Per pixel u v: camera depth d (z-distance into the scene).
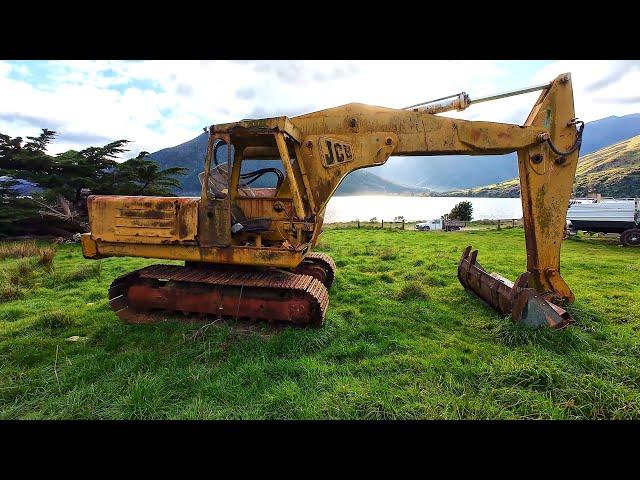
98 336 5.04
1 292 7.32
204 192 4.98
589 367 3.97
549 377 3.61
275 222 5.35
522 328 4.76
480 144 5.22
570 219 15.35
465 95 5.21
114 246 5.31
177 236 5.05
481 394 3.49
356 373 3.94
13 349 4.64
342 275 8.48
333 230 20.78
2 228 15.85
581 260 10.21
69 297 7.12
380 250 12.20
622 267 9.27
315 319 5.00
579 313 5.40
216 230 4.99
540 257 5.45
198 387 3.65
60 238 15.45
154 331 5.01
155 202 5.11
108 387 3.63
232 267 5.80
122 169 18.45
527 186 5.39
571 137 5.25
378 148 5.30
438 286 7.55
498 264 9.95
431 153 5.38
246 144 5.69
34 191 17.38
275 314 5.07
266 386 3.64
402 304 6.30
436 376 3.81
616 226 14.62
